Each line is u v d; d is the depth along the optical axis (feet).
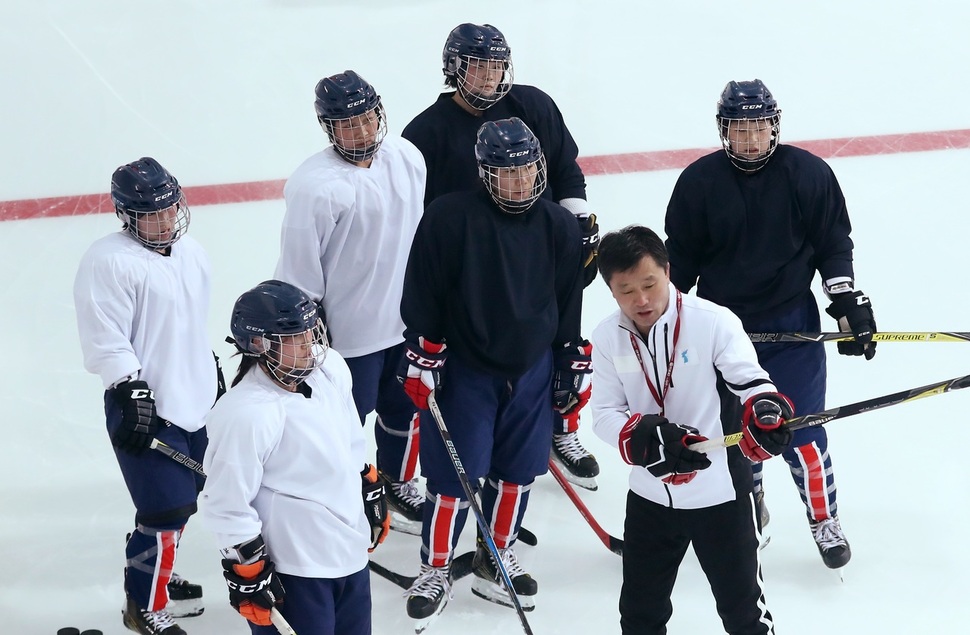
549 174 56.70
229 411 36.50
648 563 42.01
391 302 52.42
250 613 37.35
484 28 51.39
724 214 48.83
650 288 37.09
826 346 65.67
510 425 47.98
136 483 46.03
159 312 45.80
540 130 55.11
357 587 39.81
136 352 46.03
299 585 38.11
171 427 46.80
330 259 50.88
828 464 50.34
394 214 51.01
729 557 40.68
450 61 51.78
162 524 46.47
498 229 44.47
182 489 46.55
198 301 47.37
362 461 39.86
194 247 47.52
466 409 46.85
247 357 37.14
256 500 37.70
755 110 46.29
